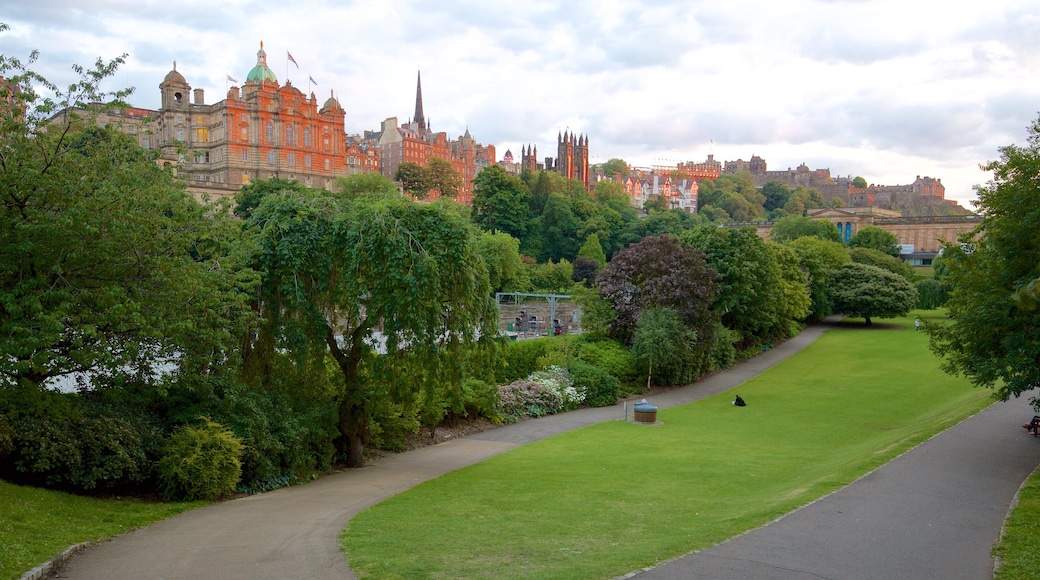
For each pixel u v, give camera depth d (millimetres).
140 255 17078
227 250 20734
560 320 92000
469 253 23266
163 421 19250
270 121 138750
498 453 27547
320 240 22172
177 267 17859
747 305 55594
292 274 21703
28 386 16469
